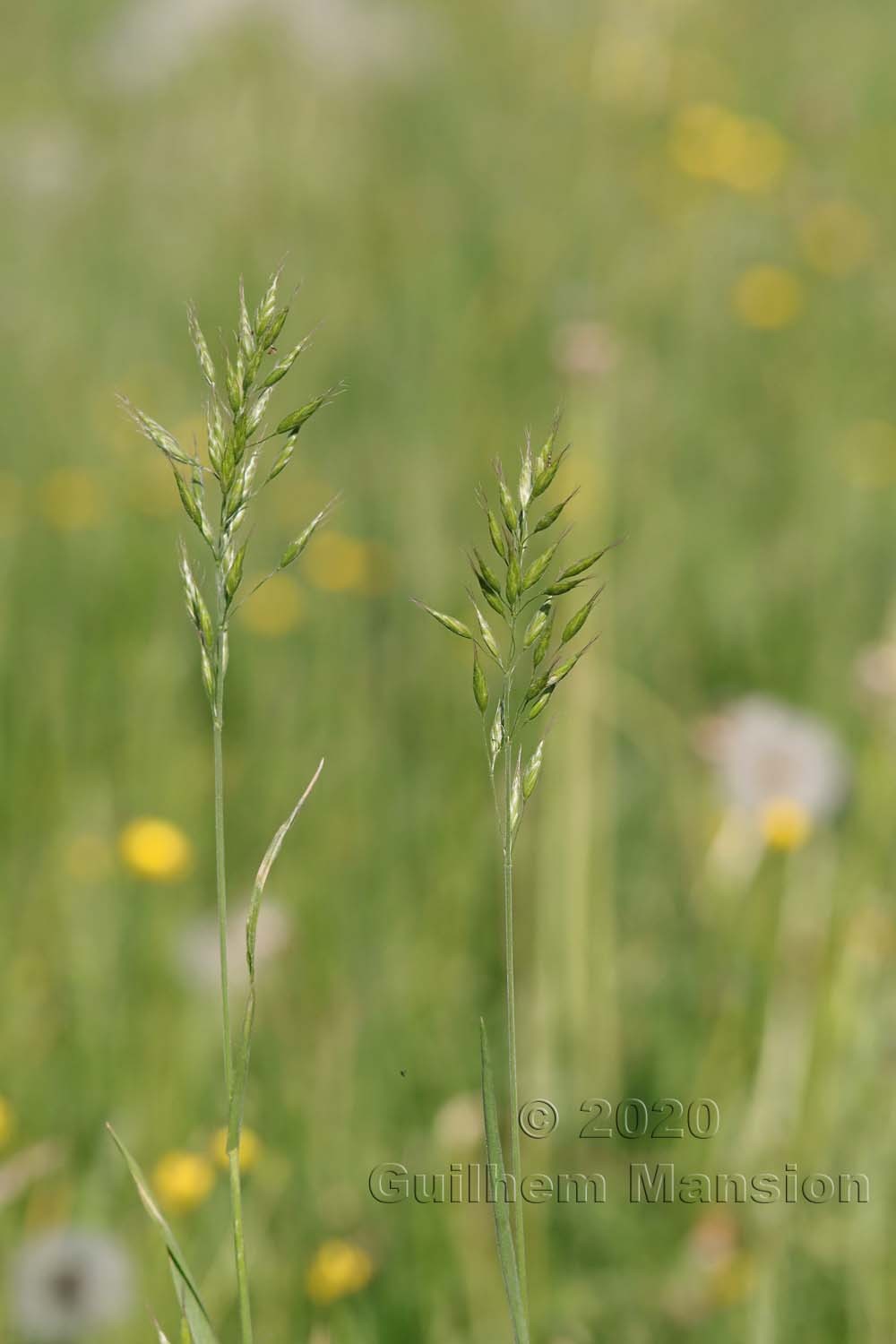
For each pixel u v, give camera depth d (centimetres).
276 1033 406
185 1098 378
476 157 1058
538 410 745
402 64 1184
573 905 415
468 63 1202
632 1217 353
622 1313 329
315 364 804
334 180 1029
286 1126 368
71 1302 303
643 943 446
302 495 698
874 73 1157
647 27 1210
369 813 502
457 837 492
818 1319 318
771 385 802
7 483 702
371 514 675
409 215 971
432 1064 399
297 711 559
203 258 945
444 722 545
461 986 431
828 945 432
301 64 1178
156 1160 360
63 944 430
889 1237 327
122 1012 400
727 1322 324
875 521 674
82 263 941
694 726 530
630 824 500
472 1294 325
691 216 955
